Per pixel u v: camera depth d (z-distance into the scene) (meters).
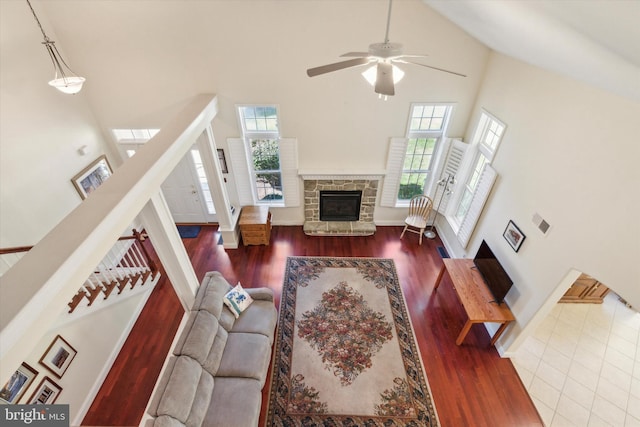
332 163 5.40
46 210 3.97
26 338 1.71
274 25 4.07
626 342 4.13
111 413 3.42
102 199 2.41
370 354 3.97
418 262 5.38
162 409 2.62
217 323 3.51
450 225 5.45
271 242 5.79
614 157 2.48
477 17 2.49
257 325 3.77
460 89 4.64
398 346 4.07
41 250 1.99
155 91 4.58
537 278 3.33
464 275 4.27
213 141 4.62
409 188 5.88
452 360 3.92
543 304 3.25
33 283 1.79
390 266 5.27
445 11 3.40
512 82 3.82
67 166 4.32
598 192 2.62
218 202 5.10
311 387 3.63
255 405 3.07
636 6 0.95
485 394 3.59
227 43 4.20
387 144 5.19
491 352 4.02
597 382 3.71
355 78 4.52
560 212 3.03
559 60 2.12
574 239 2.87
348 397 3.55
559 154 3.06
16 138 3.59
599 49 1.44
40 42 3.84
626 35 1.17
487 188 4.30
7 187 3.48
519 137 3.70
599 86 2.17
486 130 4.66
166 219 3.22
